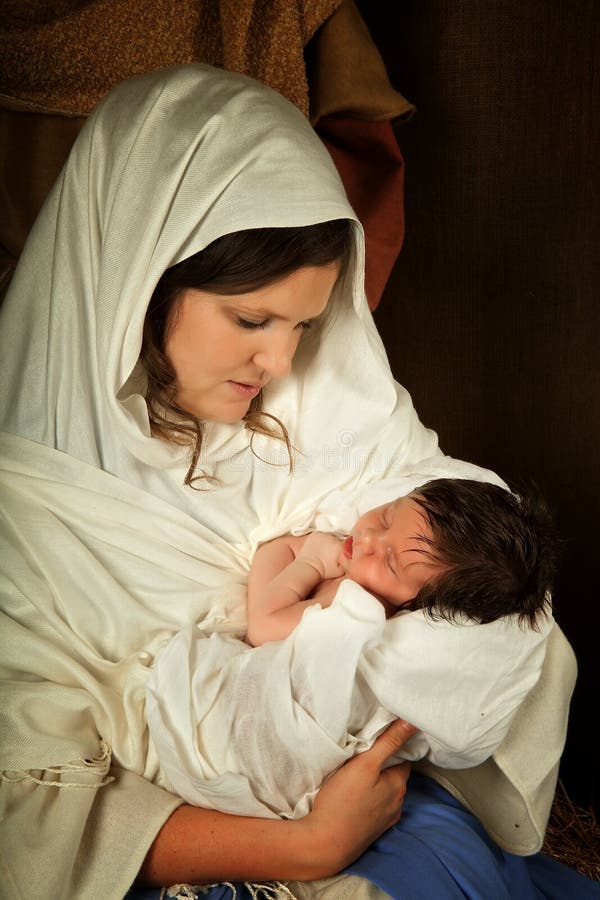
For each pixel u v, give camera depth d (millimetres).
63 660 1105
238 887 1073
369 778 1096
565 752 2053
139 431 1154
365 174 1739
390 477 1362
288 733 1068
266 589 1237
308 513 1344
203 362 1137
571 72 1794
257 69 1538
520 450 2055
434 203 1978
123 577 1192
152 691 1093
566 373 1960
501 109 1865
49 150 1446
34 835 999
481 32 1832
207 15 1488
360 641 1068
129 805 1051
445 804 1271
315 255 1067
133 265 1083
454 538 1191
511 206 1914
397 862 1102
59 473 1199
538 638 1177
